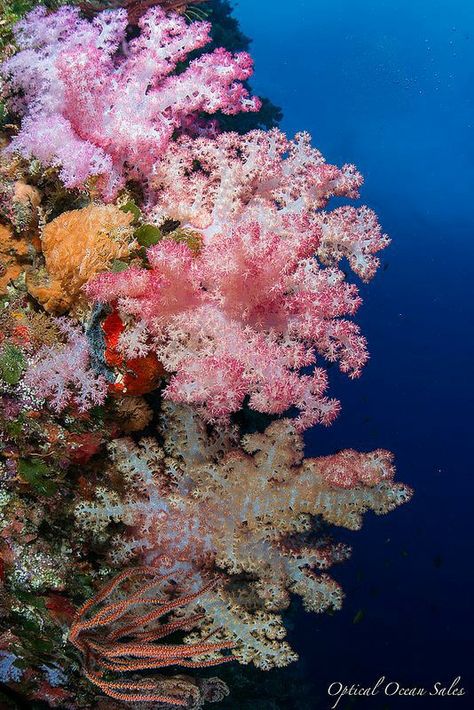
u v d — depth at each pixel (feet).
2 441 9.83
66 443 10.24
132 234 9.80
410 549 73.87
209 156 10.39
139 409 10.94
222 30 33.04
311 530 11.35
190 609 10.15
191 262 9.04
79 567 10.71
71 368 9.27
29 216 9.51
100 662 9.05
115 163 10.48
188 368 9.02
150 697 8.87
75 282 9.17
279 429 10.26
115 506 10.19
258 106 11.49
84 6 13.70
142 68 10.44
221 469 10.24
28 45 10.44
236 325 9.29
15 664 10.62
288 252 9.32
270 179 10.89
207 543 10.14
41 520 10.48
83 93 9.77
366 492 10.35
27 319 9.46
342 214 10.57
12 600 10.28
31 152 9.46
